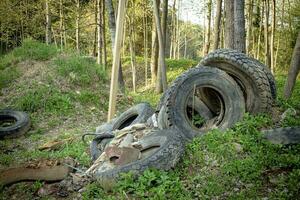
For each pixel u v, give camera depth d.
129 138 6.08
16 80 13.09
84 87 12.84
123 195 4.75
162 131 5.84
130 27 23.17
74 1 23.67
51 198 5.14
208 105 6.94
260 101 6.32
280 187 4.57
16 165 6.44
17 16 24.75
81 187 5.29
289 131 5.45
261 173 4.88
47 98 11.45
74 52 15.26
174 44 31.78
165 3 17.88
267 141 5.49
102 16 18.36
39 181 5.61
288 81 10.00
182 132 6.08
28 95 11.59
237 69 6.43
